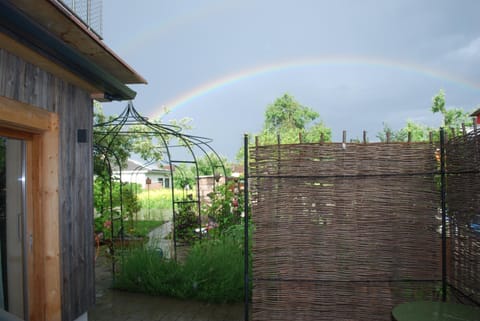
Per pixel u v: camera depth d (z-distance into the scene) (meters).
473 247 2.82
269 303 3.19
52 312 3.24
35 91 3.03
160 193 20.48
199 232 7.09
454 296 3.14
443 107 13.39
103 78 3.39
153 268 4.90
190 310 4.32
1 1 1.92
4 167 2.99
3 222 2.98
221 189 7.20
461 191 3.00
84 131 3.78
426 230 3.19
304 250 3.17
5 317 1.45
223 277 4.65
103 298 4.73
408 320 2.27
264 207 3.19
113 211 7.26
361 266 3.17
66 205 3.51
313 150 3.17
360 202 3.17
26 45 2.48
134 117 5.82
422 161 3.19
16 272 3.09
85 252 3.88
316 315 3.17
